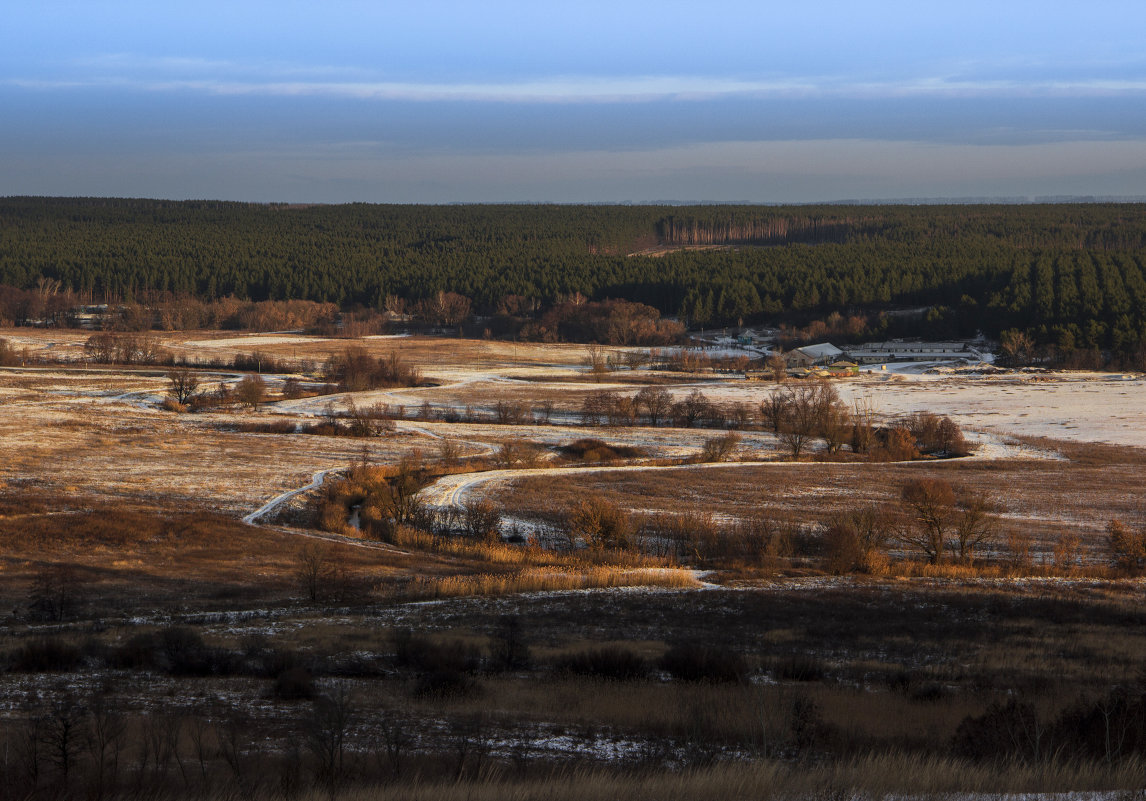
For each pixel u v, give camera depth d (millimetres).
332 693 24281
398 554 56844
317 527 65812
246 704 23062
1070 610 41406
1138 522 72125
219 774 16562
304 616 39156
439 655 28250
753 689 25609
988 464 99312
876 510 75500
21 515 61656
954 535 67250
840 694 25297
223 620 38312
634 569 52906
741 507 76875
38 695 23750
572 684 26000
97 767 16703
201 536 57688
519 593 45219
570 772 16734
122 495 73750
